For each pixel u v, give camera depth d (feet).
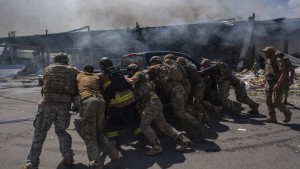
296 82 48.03
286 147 15.43
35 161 12.41
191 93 20.47
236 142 16.38
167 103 18.85
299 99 31.40
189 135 17.06
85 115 12.48
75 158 14.57
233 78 23.40
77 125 13.47
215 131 18.72
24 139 18.10
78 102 13.38
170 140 16.89
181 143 14.93
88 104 12.50
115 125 15.05
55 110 12.76
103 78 14.49
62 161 14.12
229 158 13.93
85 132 12.53
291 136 17.38
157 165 13.28
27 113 27.04
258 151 14.88
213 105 22.04
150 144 15.75
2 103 34.24
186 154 14.56
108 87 14.58
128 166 13.26
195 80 19.90
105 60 14.79
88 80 13.38
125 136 17.90
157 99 14.76
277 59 19.47
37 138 12.60
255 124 20.40
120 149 15.39
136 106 15.87
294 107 26.86
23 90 51.67
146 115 14.51
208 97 22.88
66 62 13.91
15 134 19.29
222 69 22.49
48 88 12.75
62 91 12.88
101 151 14.12
